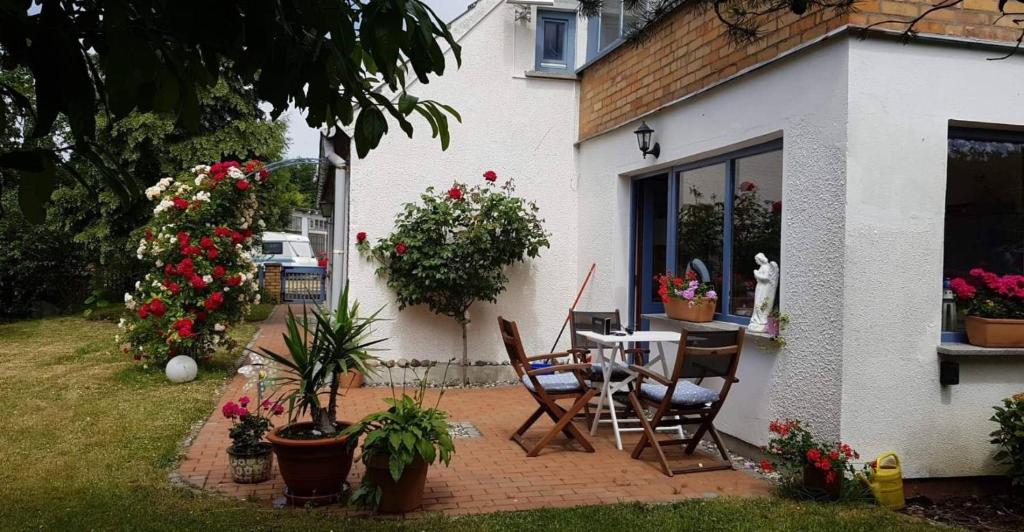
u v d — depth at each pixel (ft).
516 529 12.16
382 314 25.82
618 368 18.84
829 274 14.39
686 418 17.22
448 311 25.57
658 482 15.23
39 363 30.27
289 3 5.83
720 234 19.27
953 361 14.35
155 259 27.43
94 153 5.74
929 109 14.42
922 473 14.39
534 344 26.94
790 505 13.48
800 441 14.15
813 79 14.94
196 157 47.80
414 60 6.11
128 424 19.30
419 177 26.05
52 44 4.95
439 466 16.25
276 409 15.78
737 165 18.60
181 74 5.49
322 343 14.05
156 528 11.96
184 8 4.90
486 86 26.48
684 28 19.85
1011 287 14.62
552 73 26.86
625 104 23.39
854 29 13.83
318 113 6.32
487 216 24.88
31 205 5.24
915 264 14.37
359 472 15.53
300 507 13.39
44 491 13.92
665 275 21.85
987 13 14.56
